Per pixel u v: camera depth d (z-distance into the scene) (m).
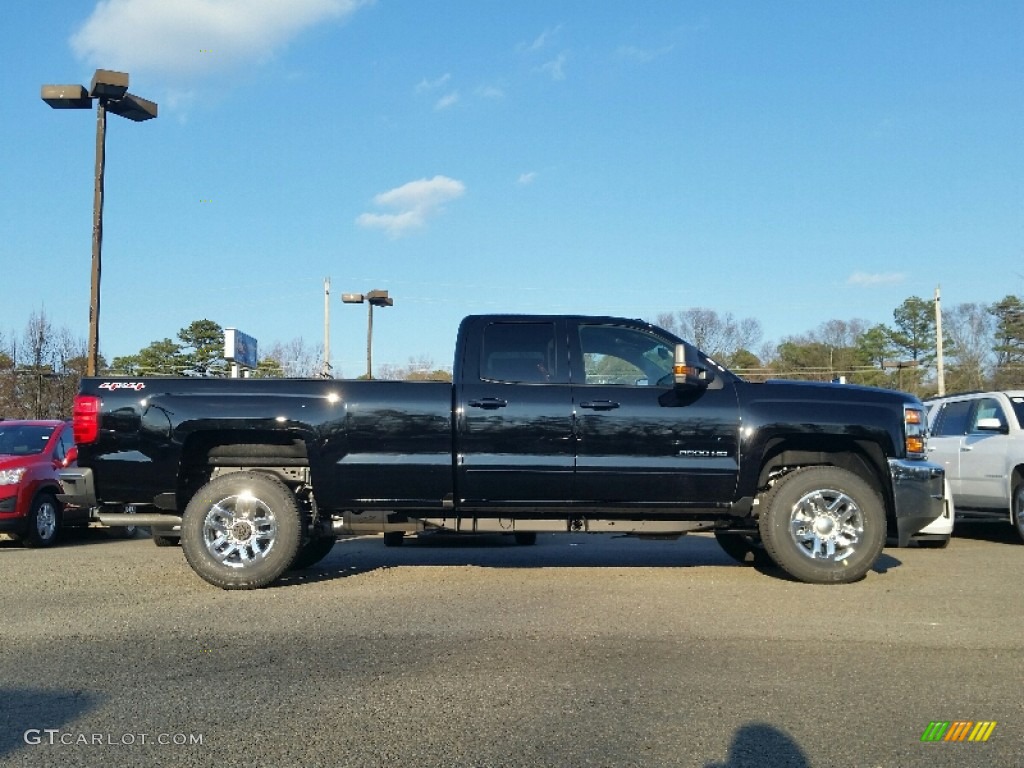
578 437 7.11
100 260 17.44
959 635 5.45
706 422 7.15
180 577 7.65
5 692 4.42
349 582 7.30
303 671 4.73
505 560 8.61
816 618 5.88
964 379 54.50
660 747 3.71
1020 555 9.18
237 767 3.51
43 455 11.50
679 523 7.38
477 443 7.11
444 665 4.82
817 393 7.29
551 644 5.23
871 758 3.61
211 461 7.39
